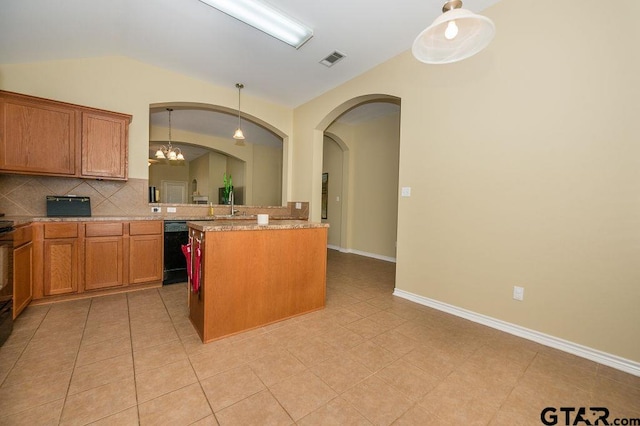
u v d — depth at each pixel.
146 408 1.33
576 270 1.96
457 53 1.75
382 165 5.33
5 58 2.58
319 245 2.63
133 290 3.05
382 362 1.79
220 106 4.02
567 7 1.98
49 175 2.73
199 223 2.28
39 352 1.79
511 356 1.90
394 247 5.08
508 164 2.26
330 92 4.07
